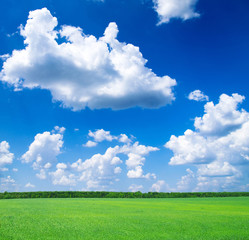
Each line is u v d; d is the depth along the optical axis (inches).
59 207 2106.3
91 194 4790.8
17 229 986.7
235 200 3550.7
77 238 860.6
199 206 2375.7
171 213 1663.4
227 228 1069.8
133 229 1032.2
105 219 1316.4
